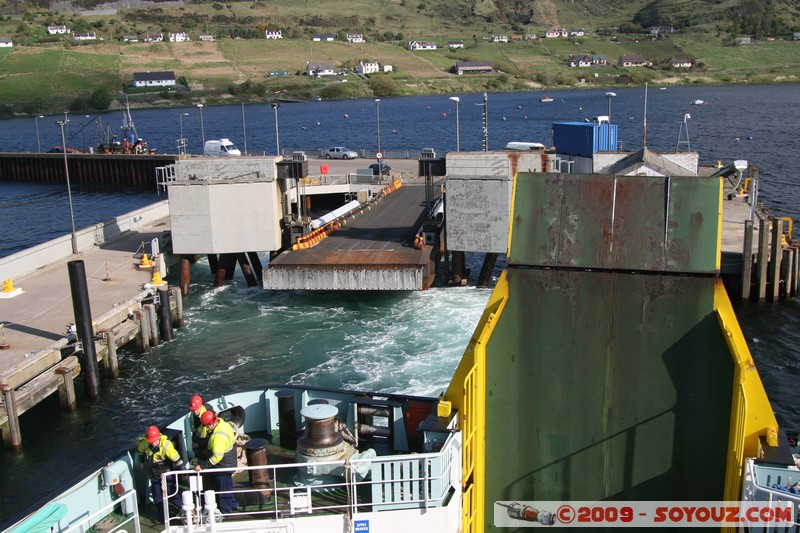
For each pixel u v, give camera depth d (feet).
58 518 34.94
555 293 36.17
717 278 34.53
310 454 40.19
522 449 37.32
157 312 129.18
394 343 118.73
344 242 152.56
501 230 140.87
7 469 89.25
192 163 162.91
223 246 147.23
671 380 35.06
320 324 129.80
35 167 355.97
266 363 114.52
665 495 35.73
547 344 36.45
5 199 309.83
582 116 620.49
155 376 112.16
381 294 144.87
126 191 323.78
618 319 35.50
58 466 89.71
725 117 549.13
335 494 39.45
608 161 166.81
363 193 206.39
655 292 34.96
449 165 150.00
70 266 101.50
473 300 138.51
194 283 159.63
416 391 100.83
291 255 142.10
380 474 35.22
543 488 37.24
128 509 38.88
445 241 148.25
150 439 38.17
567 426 36.63
